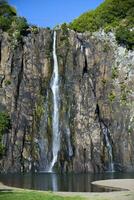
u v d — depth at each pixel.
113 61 112.19
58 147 102.75
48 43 110.25
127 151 105.25
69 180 76.25
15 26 108.75
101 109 108.44
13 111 101.81
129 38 113.62
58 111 105.81
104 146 104.12
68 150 101.94
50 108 105.62
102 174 91.62
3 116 99.06
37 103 104.94
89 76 109.81
